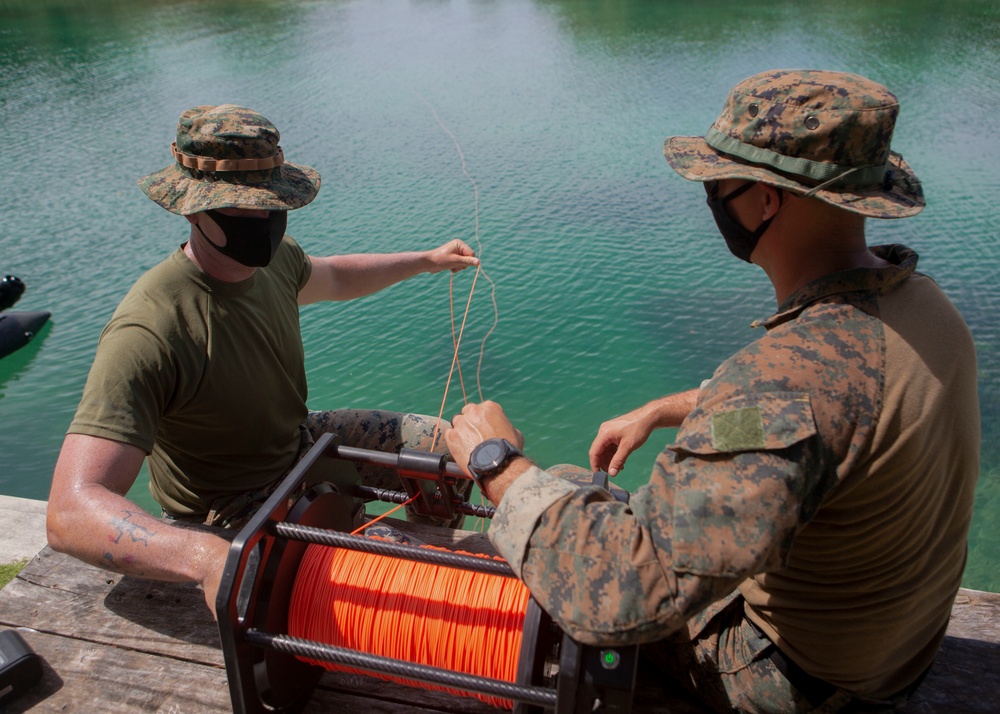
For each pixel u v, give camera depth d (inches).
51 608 100.4
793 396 56.3
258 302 109.7
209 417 104.8
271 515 74.3
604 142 613.9
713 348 359.6
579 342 368.2
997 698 85.9
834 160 60.5
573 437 313.0
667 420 92.1
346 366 358.9
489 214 494.9
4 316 380.5
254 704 73.9
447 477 92.7
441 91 771.4
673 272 421.4
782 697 71.8
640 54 877.8
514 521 61.6
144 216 505.7
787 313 63.9
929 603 67.1
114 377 93.4
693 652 78.0
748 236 67.8
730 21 1015.0
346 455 89.8
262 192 99.0
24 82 842.8
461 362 357.4
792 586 66.7
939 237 437.7
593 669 61.8
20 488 289.4
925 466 59.3
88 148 631.8
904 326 60.3
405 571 77.9
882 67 769.6
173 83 826.2
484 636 73.8
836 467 56.8
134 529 83.9
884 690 72.4
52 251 460.4
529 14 1157.1
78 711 87.6
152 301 98.7
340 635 77.2
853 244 64.5
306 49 979.3
